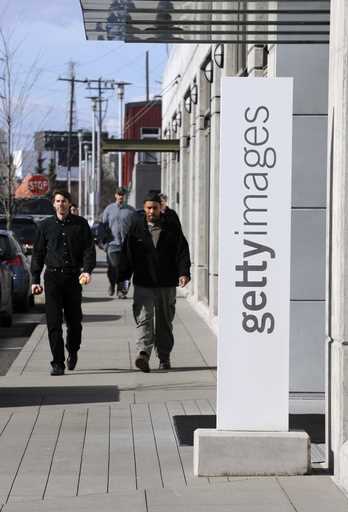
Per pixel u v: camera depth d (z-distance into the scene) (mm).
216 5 11883
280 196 8289
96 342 17453
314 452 9336
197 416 10906
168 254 13922
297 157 10977
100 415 10977
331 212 8375
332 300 8297
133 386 12891
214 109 19609
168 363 14297
